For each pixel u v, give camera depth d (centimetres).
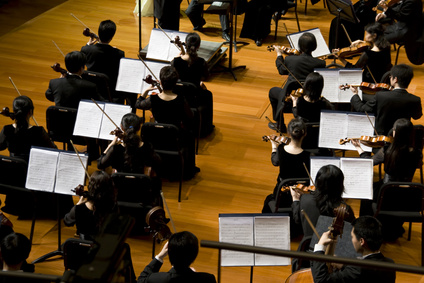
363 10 1648
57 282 506
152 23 1855
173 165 1062
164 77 1012
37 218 1017
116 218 420
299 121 888
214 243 541
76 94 1098
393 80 1102
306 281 652
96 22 1833
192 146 1116
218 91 1473
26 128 956
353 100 1140
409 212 912
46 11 1894
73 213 841
